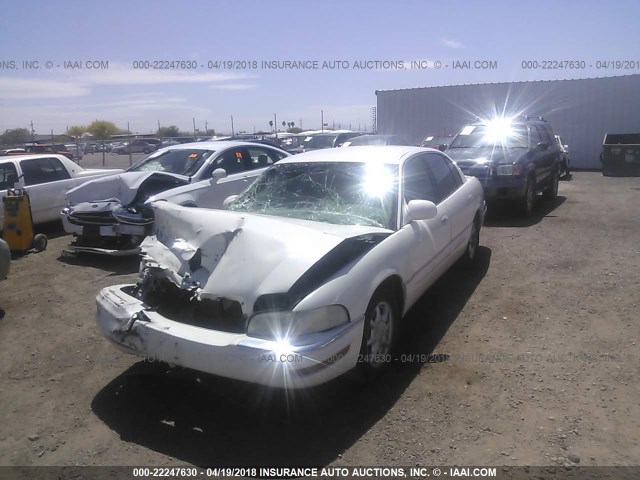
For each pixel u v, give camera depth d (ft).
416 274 13.61
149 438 10.53
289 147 68.85
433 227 14.78
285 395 11.83
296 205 14.73
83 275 21.94
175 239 12.83
